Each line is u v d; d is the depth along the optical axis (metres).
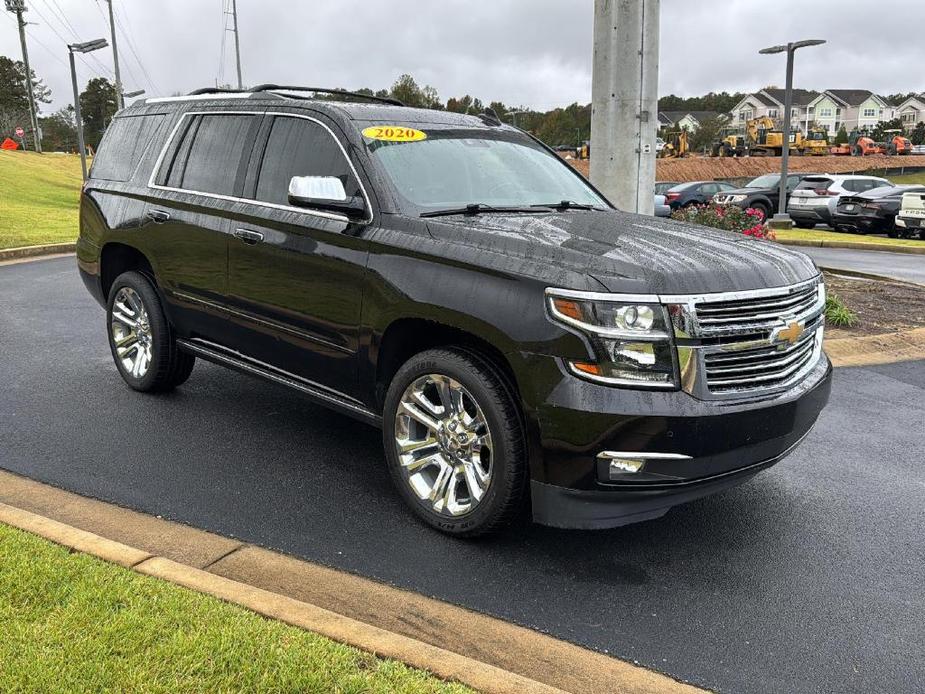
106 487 4.29
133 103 6.27
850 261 15.70
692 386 3.34
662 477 3.34
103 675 2.51
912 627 3.25
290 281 4.48
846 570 3.69
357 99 5.62
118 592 2.98
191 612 2.89
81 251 6.28
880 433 5.56
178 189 5.38
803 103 124.44
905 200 20.50
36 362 6.83
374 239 4.05
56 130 111.44
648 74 8.98
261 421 5.46
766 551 3.85
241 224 4.78
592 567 3.65
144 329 5.82
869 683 2.89
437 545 3.79
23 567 3.14
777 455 3.67
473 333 3.58
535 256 3.56
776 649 3.07
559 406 3.32
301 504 4.18
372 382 4.14
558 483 3.40
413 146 4.57
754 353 3.52
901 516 4.27
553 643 3.05
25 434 5.05
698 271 3.44
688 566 3.69
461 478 3.83
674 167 49.78
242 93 5.28
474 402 3.64
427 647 2.79
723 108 142.62
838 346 7.86
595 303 3.29
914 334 8.31
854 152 59.41
